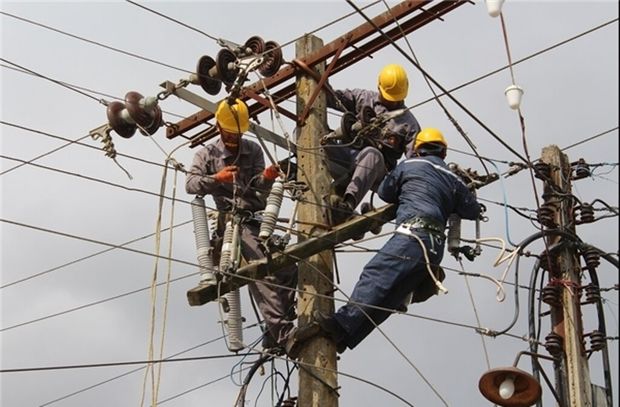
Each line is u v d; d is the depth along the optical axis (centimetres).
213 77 1134
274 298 1130
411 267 1073
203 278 1084
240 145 1143
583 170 1316
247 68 1120
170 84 1121
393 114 1143
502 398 1064
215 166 1144
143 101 1101
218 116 1131
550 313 1280
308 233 1107
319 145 1155
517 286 1161
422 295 1109
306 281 1093
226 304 1086
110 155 1092
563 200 1305
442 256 1102
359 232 1111
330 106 1232
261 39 1168
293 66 1198
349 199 1124
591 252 1284
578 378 1239
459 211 1137
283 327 1124
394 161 1184
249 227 1134
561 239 1284
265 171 1107
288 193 1105
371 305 1065
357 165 1140
